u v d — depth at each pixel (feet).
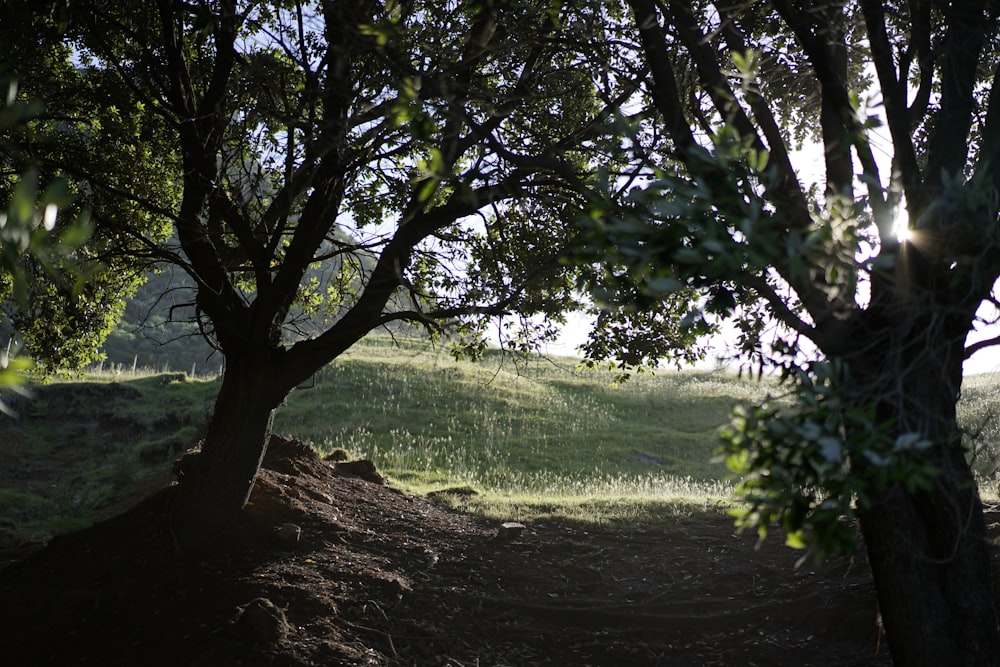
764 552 32.86
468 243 33.53
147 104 29.45
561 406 85.25
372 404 76.95
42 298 38.40
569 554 33.32
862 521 17.28
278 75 27.61
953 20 18.13
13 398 64.69
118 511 48.52
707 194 10.32
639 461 72.59
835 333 15.61
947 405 15.81
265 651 23.66
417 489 46.16
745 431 10.56
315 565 28.71
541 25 25.27
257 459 30.40
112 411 65.77
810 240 10.19
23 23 27.37
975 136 24.21
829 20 18.90
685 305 24.34
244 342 29.68
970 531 16.38
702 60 18.98
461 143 22.63
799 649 26.05
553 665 25.71
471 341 34.53
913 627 16.34
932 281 15.05
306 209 28.32
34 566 29.43
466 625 27.30
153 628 25.18
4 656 24.82
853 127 13.50
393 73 20.35
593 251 11.91
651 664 25.93
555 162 18.01
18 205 7.80
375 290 28.86
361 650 24.62
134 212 36.22
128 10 30.63
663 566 32.07
